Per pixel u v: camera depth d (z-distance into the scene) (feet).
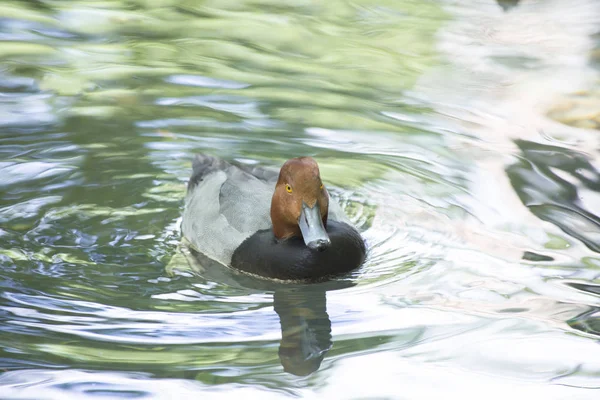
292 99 50.01
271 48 58.75
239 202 36.09
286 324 29.94
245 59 56.44
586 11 66.23
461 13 67.00
